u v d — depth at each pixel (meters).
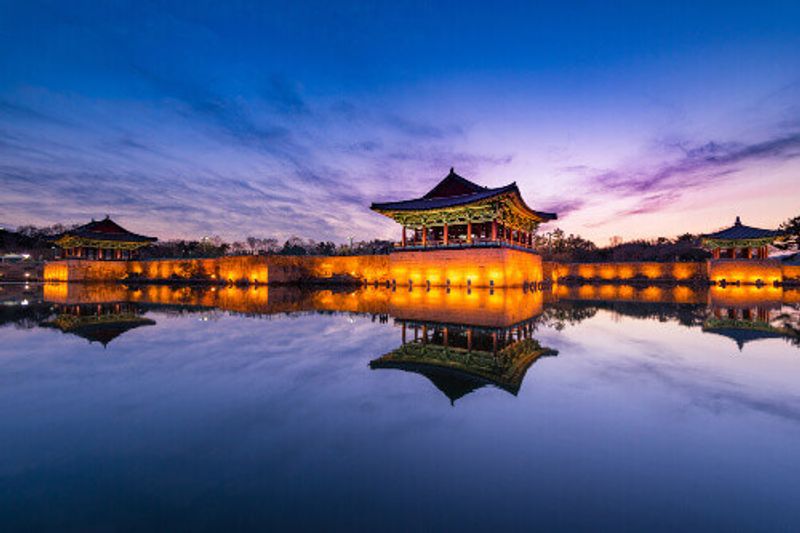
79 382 7.55
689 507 3.67
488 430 5.41
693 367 8.81
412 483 4.07
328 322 16.38
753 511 3.62
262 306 23.12
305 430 5.40
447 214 39.91
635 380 7.81
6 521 3.38
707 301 26.92
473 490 3.94
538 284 45.25
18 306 22.08
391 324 15.91
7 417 5.79
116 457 4.60
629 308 22.08
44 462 4.46
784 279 49.59
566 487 4.01
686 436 5.22
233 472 4.27
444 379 7.89
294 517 3.49
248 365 9.00
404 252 41.09
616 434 5.29
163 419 5.75
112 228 67.50
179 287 47.31
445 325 15.66
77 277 60.94
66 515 3.48
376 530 3.30
